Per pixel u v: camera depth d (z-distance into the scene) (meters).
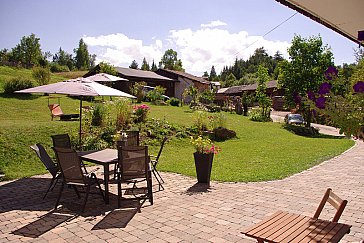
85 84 7.55
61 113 16.64
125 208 5.65
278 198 6.23
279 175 8.27
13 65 47.47
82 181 5.56
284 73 25.56
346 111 2.83
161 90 30.34
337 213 3.19
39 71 28.22
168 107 25.70
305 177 8.17
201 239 4.29
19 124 11.80
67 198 6.27
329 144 15.50
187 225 4.81
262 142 15.12
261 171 8.78
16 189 6.91
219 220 5.02
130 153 5.68
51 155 9.82
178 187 7.14
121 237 4.36
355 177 8.16
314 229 2.98
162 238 4.32
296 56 24.80
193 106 26.41
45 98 23.52
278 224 3.11
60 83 7.67
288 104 25.91
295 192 6.69
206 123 15.95
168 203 5.94
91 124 12.90
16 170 8.60
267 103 26.89
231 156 11.36
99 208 5.66
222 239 4.29
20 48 65.81
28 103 20.78
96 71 34.94
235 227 4.72
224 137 15.45
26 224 4.86
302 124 24.33
